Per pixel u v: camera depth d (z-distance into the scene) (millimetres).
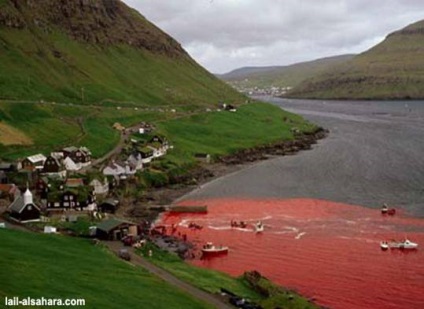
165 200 167750
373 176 197250
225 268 109562
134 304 72812
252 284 97250
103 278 82250
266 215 150125
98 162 192125
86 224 124188
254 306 84500
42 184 151875
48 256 88250
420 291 98125
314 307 86938
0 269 73375
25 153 187500
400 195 169250
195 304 80250
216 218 147625
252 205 161500
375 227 137000
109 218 133000
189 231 135375
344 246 122625
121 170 178625
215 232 134375
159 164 199875
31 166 172625
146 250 111312
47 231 116875
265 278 100625
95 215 135625
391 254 117188
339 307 91188
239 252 119438
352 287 99938
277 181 193375
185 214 152125
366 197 167750
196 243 125625
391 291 98125
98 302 69125
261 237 129875
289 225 139875
